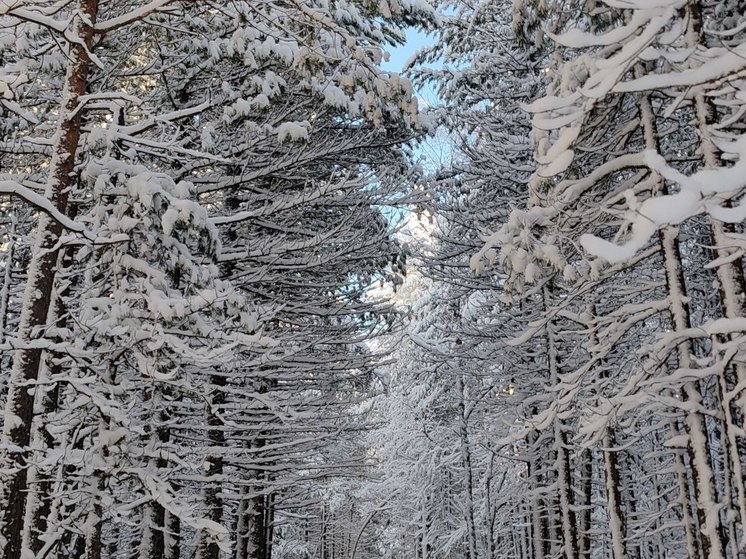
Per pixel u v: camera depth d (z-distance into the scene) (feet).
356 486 100.27
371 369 39.52
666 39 12.44
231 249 33.22
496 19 42.80
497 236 22.11
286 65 29.09
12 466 18.71
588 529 39.04
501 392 45.78
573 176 23.24
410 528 95.91
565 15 21.70
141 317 22.79
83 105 22.76
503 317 42.60
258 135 31.37
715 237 16.26
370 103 27.43
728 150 9.68
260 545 43.83
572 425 39.27
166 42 30.91
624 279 31.83
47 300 21.07
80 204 30.58
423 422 74.28
